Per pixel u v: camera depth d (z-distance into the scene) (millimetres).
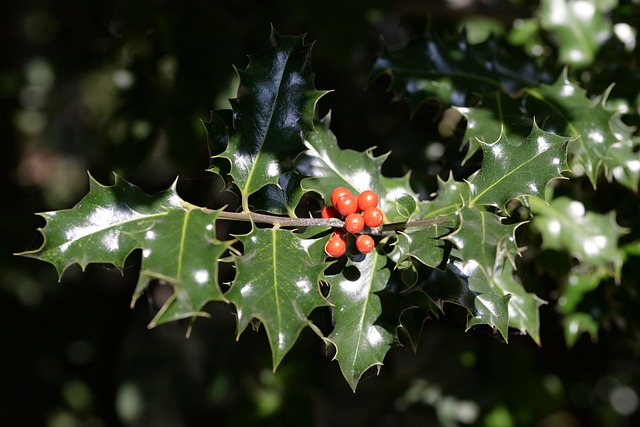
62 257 501
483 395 888
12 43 1320
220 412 1006
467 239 465
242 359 912
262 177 529
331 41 807
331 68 871
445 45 641
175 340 1044
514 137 584
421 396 896
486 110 596
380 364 512
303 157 560
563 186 641
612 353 861
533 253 652
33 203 1328
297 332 479
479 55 649
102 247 505
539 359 906
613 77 655
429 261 490
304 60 534
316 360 888
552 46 731
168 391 1021
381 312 518
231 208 725
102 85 1267
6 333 1230
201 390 1011
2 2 1271
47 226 502
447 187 548
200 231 471
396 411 894
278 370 894
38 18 1240
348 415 902
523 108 606
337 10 801
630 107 648
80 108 1448
